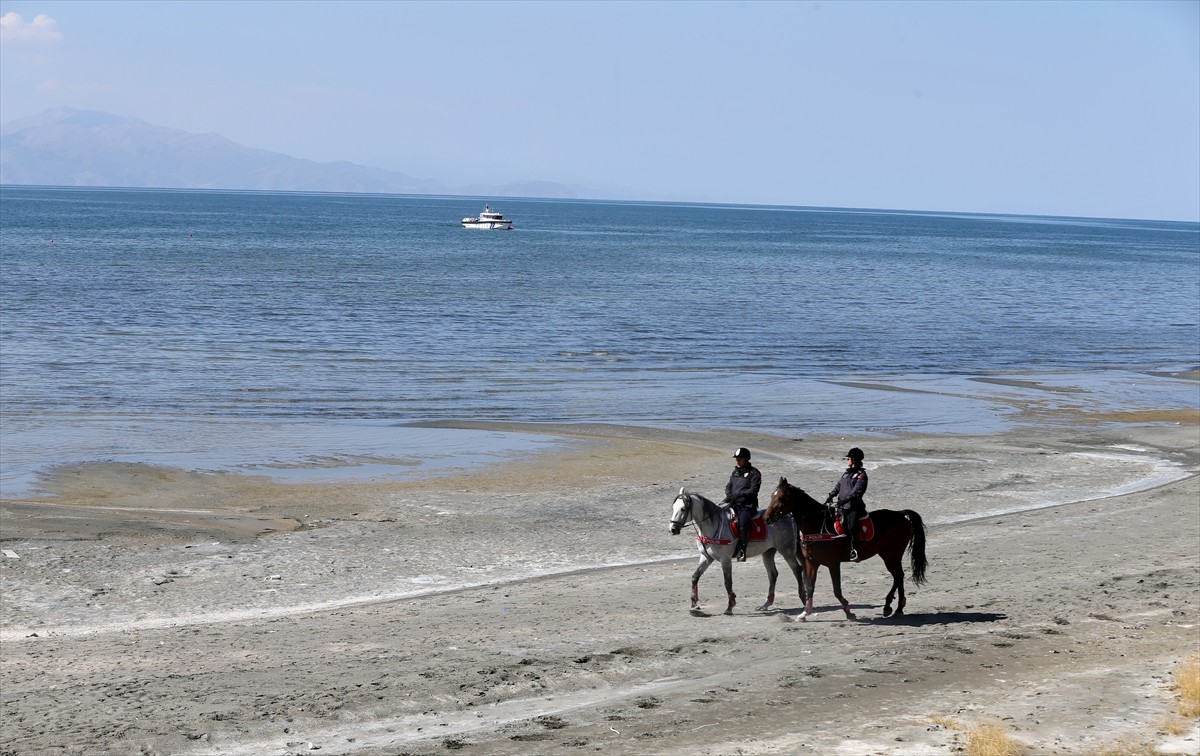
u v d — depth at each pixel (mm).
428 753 11734
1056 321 77562
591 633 17359
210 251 119688
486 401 41344
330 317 64625
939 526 26391
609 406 41031
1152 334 71438
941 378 50750
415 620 18328
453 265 109688
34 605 19031
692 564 23031
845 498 18078
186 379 43500
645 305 77250
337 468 30734
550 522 26031
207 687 14172
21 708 13258
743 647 16344
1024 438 37812
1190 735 11875
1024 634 16625
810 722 12656
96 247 119312
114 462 30109
